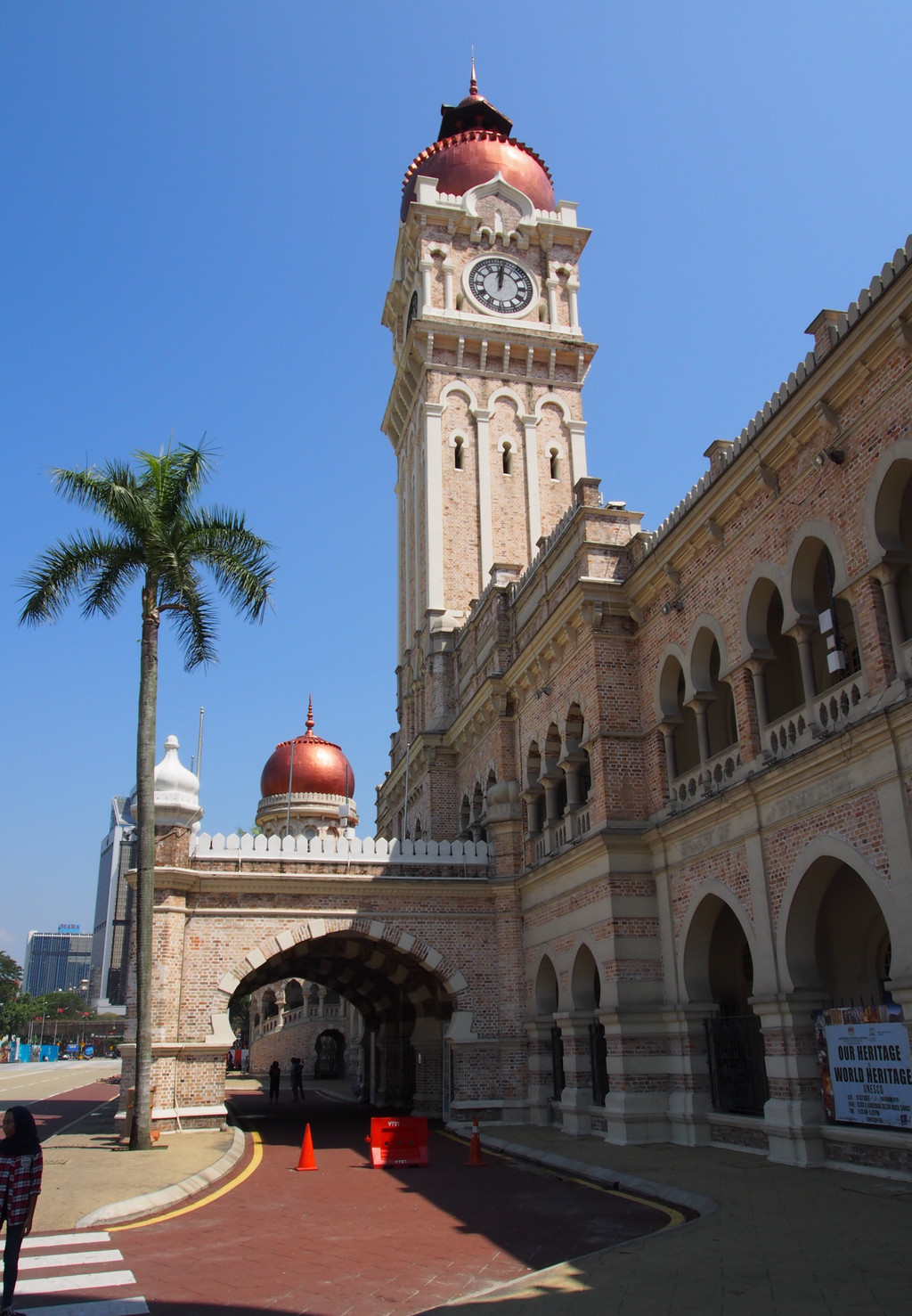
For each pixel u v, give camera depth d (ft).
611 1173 56.03
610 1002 72.95
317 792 210.38
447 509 142.41
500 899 96.37
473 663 116.78
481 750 110.32
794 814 57.57
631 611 80.07
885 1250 34.73
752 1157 59.36
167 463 83.10
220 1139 76.64
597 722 78.33
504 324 151.23
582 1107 78.54
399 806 146.82
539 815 96.78
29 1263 37.76
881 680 50.90
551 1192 53.93
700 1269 33.45
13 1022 463.83
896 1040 49.21
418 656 140.77
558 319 155.53
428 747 122.21
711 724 79.92
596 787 78.13
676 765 76.02
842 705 54.39
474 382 149.69
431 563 139.03
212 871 91.25
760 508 63.16
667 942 72.43
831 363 54.49
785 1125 55.62
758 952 60.54
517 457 147.43
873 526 52.16
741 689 64.49
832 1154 53.72
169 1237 43.06
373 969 118.11
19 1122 31.24
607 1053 73.67
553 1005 91.40
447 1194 54.49
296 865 93.86
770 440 60.64
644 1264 34.47
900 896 48.24
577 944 80.79
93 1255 39.14
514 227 157.99
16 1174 30.42
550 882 88.48
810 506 58.34
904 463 50.96
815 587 67.36
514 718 101.81
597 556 82.02
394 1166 66.18
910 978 47.16
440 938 95.40
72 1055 465.47
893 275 50.90
